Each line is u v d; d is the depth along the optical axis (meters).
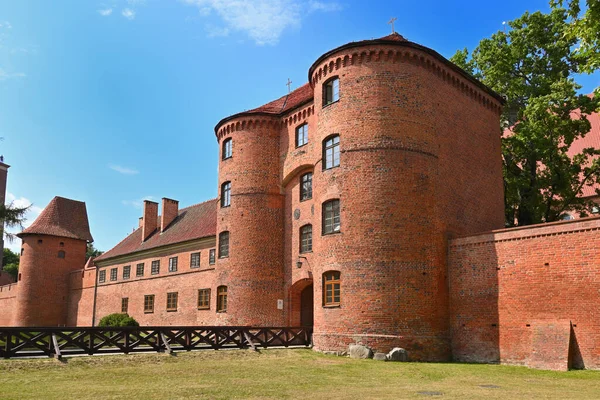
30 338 18.44
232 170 32.75
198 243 41.78
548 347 19.92
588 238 19.84
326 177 25.94
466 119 28.06
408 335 22.59
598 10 15.52
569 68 32.47
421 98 25.39
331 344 23.86
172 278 44.16
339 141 25.73
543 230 21.19
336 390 14.44
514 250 22.02
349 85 25.77
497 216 29.03
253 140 32.47
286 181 31.66
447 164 26.05
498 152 30.20
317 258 25.81
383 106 24.89
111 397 12.78
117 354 19.95
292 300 30.39
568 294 20.05
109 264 53.69
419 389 14.77
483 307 22.67
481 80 34.66
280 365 19.81
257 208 31.55
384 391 14.32
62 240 59.59
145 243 50.44
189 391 13.85
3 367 16.47
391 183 24.11
